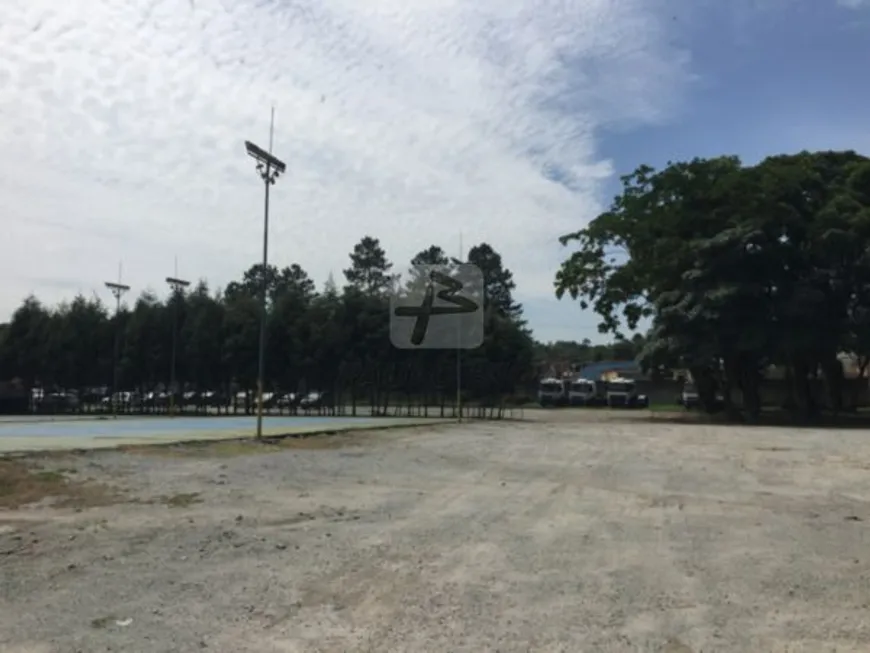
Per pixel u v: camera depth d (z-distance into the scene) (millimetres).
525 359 70625
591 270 48344
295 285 85000
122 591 6980
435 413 49375
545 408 64188
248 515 11047
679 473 16984
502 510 11930
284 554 8617
